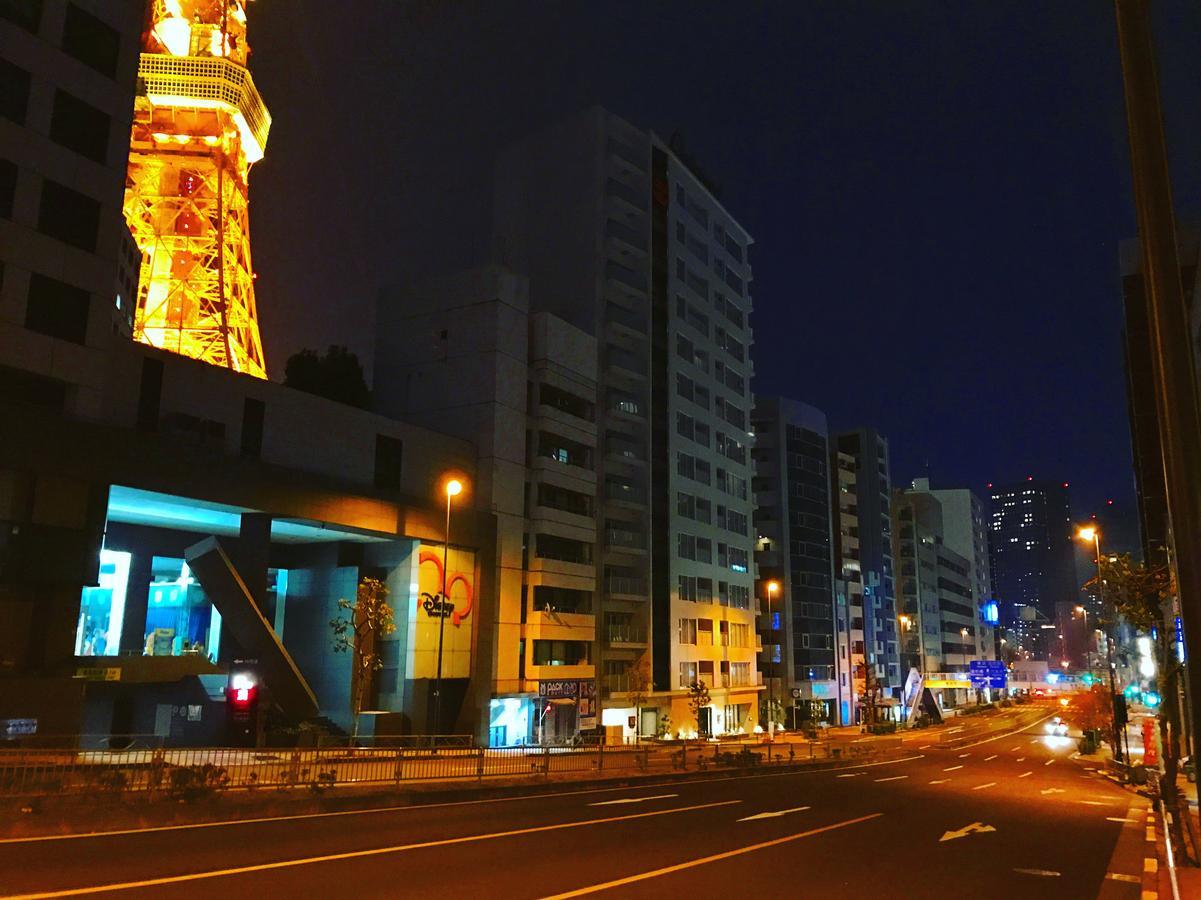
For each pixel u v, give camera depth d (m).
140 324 81.00
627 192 70.12
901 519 127.69
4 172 30.59
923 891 12.26
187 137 87.12
